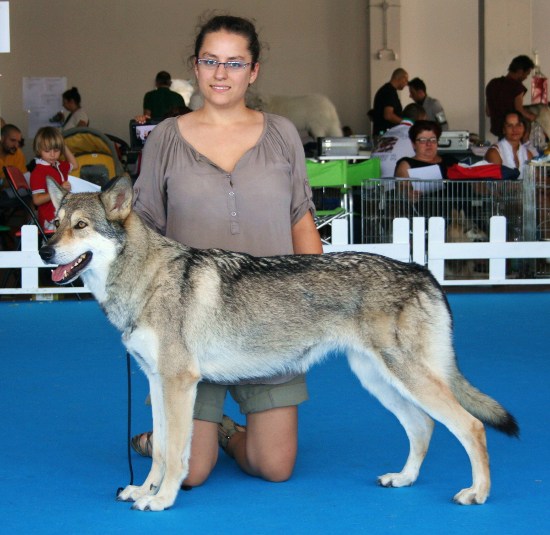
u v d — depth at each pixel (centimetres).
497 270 1091
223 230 455
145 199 468
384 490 435
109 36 1947
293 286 427
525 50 1781
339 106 2012
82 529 383
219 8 1962
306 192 479
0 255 1038
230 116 464
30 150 1947
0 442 515
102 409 586
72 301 1052
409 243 1070
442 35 1981
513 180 1130
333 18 1995
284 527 385
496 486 435
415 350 420
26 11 1925
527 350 761
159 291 412
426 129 1154
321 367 705
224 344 421
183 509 409
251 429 448
